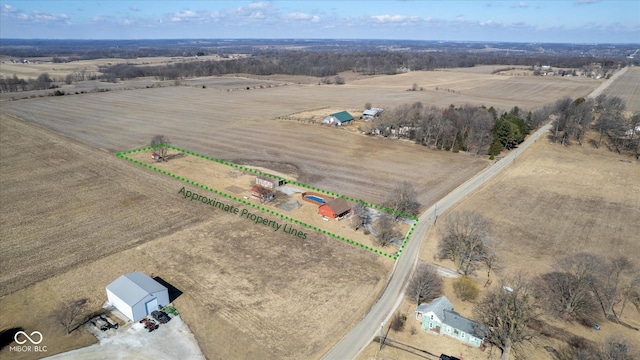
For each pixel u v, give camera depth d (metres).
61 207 70.38
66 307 45.78
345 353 40.53
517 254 59.19
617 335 43.78
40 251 56.81
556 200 78.25
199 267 54.12
